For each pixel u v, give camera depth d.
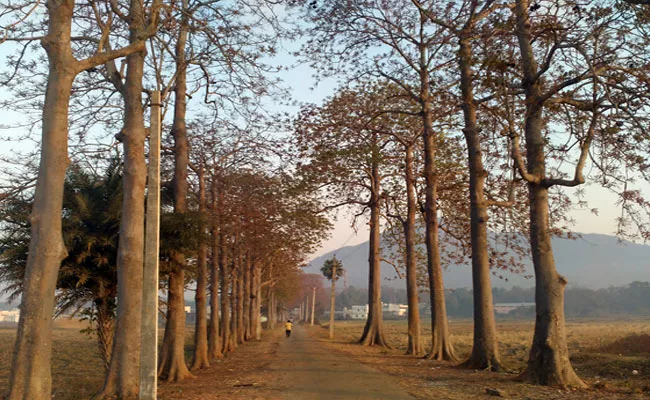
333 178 30.47
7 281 18.08
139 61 14.43
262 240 34.72
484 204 16.00
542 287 14.70
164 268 18.28
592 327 68.56
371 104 26.00
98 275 18.06
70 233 17.17
